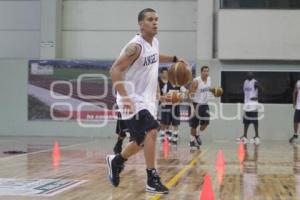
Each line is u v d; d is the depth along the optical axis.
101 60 32.12
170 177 12.44
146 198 9.22
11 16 34.19
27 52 34.09
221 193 9.99
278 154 20.23
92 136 32.16
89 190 10.15
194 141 23.11
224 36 30.36
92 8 33.62
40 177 12.24
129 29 33.56
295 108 28.56
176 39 33.06
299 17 30.06
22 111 32.91
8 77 32.97
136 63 9.65
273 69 30.56
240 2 30.39
